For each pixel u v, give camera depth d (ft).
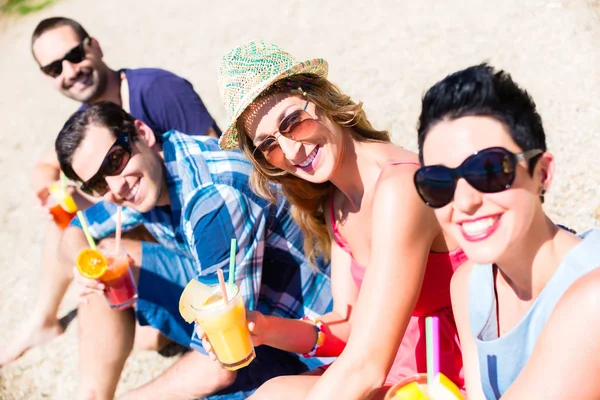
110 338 11.53
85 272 10.98
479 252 5.76
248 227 9.73
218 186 9.77
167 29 29.96
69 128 10.89
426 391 7.02
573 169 13.29
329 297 10.65
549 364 5.70
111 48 29.78
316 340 9.36
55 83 16.28
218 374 9.83
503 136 5.54
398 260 7.77
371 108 17.87
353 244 9.32
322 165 8.50
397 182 7.93
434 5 22.29
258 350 10.40
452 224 5.90
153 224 11.48
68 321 14.73
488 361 6.63
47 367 13.73
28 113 26.84
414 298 7.84
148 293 11.39
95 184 10.84
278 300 10.76
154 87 15.03
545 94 15.60
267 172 9.07
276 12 27.43
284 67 8.50
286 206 10.43
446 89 5.65
